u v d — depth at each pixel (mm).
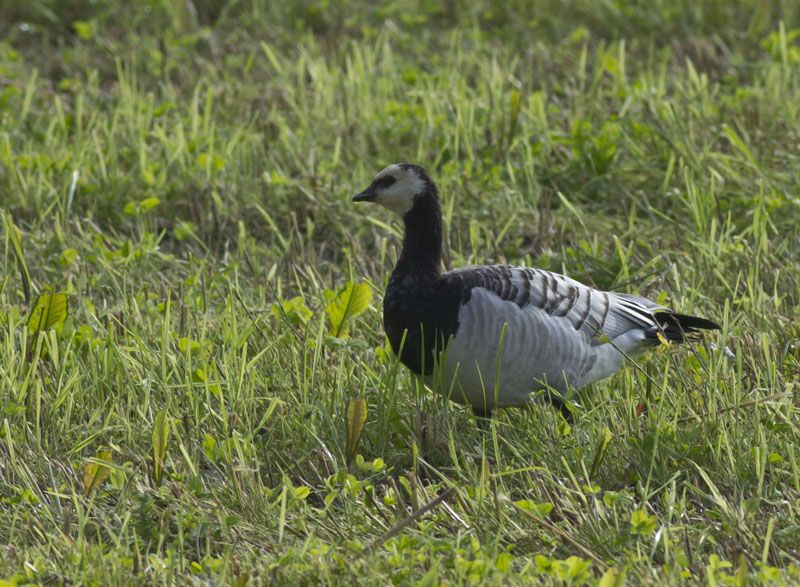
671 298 12133
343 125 16406
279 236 13406
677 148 14867
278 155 15695
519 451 9430
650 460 9086
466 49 19672
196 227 14062
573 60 18859
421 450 9609
